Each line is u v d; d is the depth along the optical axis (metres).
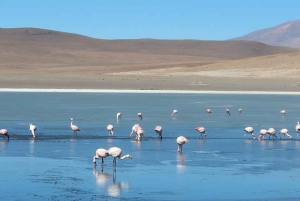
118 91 83.88
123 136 38.59
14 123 44.56
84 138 37.38
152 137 38.28
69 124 44.53
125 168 27.58
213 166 28.30
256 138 38.72
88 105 61.25
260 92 86.56
